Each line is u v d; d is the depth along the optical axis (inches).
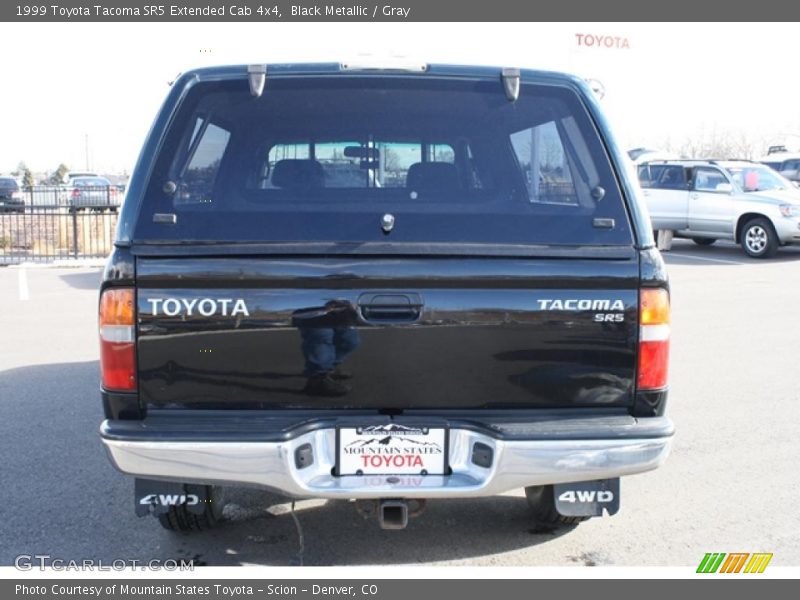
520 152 133.6
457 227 123.5
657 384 126.0
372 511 137.9
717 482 188.2
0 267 612.1
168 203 123.2
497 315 122.5
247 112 132.3
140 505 132.3
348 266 120.7
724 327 364.8
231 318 121.3
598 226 125.1
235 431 120.1
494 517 170.6
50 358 308.2
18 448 209.9
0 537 159.6
